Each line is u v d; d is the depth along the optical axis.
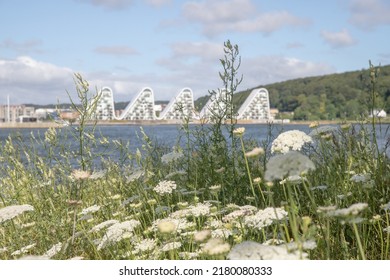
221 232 3.71
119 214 4.99
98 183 6.77
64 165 5.59
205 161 5.93
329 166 5.00
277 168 2.48
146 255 3.69
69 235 5.12
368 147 5.08
